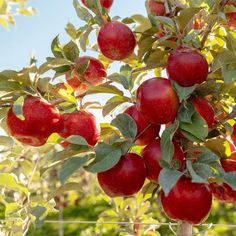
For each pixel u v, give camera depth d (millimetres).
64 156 988
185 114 1015
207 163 992
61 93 1104
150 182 1184
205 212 1017
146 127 1061
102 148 1001
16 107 990
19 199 1522
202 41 1112
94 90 1118
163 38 1058
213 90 1056
